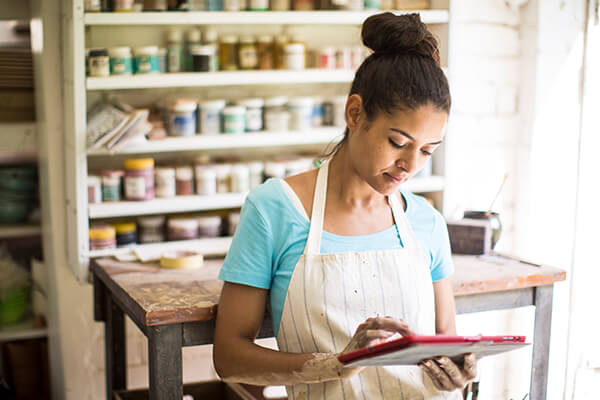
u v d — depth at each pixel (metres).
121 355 2.25
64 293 2.52
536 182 2.76
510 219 2.87
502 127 2.81
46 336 3.03
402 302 1.53
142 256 2.29
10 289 3.03
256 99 2.50
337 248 1.52
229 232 2.54
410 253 1.55
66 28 2.28
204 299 1.79
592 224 2.66
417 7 2.58
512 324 2.87
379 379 1.50
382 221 1.58
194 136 2.40
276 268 1.52
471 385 2.10
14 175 3.03
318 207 1.52
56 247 2.49
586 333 2.71
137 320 1.85
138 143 2.30
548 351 2.16
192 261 2.18
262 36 2.49
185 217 2.50
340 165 1.54
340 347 1.49
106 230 2.33
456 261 2.23
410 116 1.34
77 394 2.59
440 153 2.63
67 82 2.32
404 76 1.35
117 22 2.21
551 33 2.67
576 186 2.69
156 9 2.31
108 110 2.33
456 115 2.74
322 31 2.70
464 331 2.80
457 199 2.80
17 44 3.08
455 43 2.70
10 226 3.02
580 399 2.75
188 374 2.75
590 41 2.64
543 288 2.12
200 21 2.32
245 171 2.50
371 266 1.52
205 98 2.61
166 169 2.42
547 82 2.70
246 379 1.47
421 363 1.38
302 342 1.50
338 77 2.52
